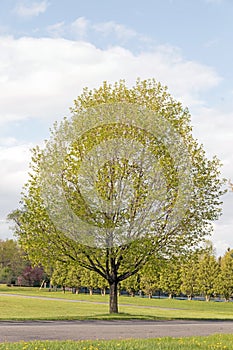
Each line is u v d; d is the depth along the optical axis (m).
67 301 47.94
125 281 64.81
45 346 12.40
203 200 27.12
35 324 19.98
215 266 61.03
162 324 22.23
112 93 28.30
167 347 13.05
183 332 18.44
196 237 26.92
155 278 63.53
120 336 16.25
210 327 21.23
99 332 17.36
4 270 86.75
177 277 62.88
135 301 54.19
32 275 84.50
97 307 40.00
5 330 17.02
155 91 28.42
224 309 48.19
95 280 65.94
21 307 36.75
